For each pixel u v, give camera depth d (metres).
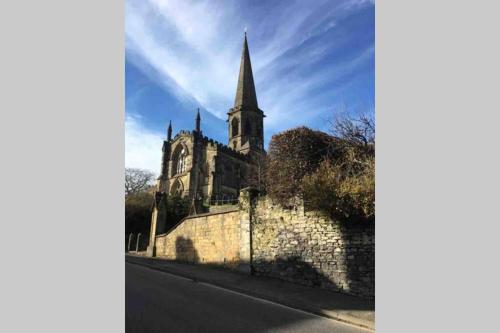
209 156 58.00
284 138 14.77
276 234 13.91
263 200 14.76
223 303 9.55
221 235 16.53
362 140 14.41
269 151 15.34
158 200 23.75
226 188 57.72
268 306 9.59
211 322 7.68
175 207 37.41
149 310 8.35
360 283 11.16
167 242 21.20
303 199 13.23
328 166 13.02
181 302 9.36
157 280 12.87
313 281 12.32
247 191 15.47
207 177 57.03
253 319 8.12
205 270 15.33
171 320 7.64
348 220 11.84
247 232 14.96
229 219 16.22
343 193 11.65
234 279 13.21
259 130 71.69
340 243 11.93
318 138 14.80
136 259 20.05
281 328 7.55
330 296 10.78
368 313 8.77
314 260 12.47
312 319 8.45
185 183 57.47
